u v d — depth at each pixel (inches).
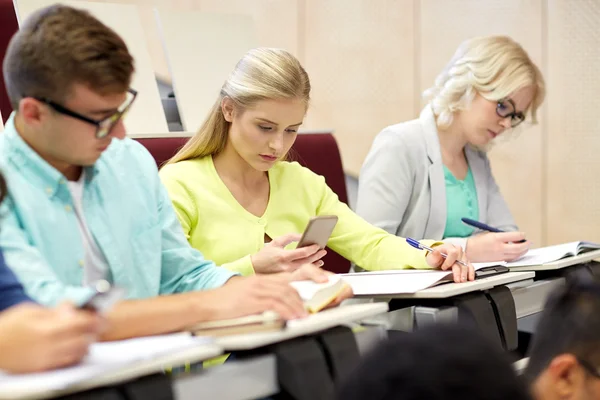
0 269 44.6
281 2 155.9
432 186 95.0
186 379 40.5
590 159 142.9
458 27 148.4
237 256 73.2
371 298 62.4
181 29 99.5
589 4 140.8
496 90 92.3
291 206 78.8
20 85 48.1
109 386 37.2
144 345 41.9
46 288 46.7
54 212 52.7
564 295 45.0
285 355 44.6
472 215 98.0
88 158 50.1
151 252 59.8
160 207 63.1
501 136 99.9
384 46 152.8
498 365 19.3
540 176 146.3
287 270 64.9
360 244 79.9
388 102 153.5
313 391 44.9
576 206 144.4
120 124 50.3
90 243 55.7
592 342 42.5
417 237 95.0
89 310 38.8
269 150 72.0
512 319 65.1
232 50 103.3
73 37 46.7
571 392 42.9
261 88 70.3
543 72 144.7
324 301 52.7
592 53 141.3
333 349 47.2
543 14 143.8
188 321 47.0
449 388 18.8
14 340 37.0
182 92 97.3
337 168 104.6
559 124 144.4
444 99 95.5
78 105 47.4
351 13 153.8
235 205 75.0
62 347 37.1
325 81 156.7
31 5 85.4
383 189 93.9
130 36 95.7
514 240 82.0
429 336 20.0
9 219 49.8
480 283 64.8
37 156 51.9
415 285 62.2
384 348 19.9
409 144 95.1
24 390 33.7
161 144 85.9
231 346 42.6
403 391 18.9
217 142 75.9
